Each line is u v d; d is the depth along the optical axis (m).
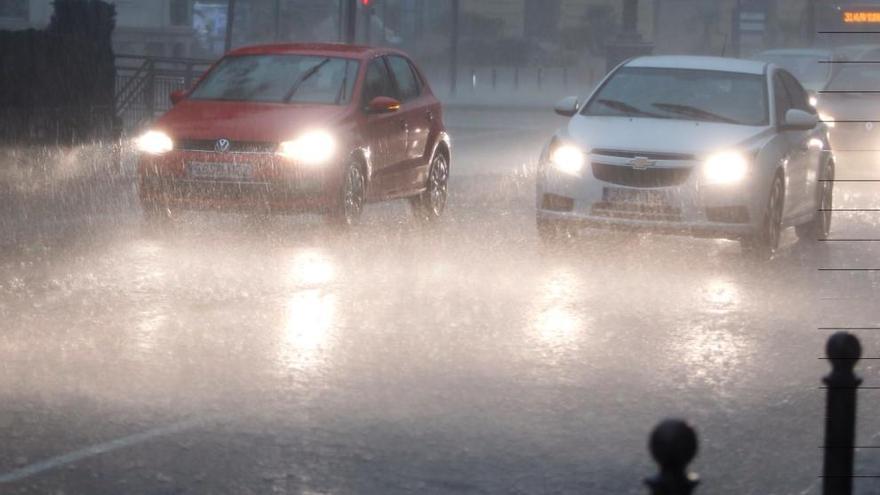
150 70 51.00
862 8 90.00
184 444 13.44
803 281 24.59
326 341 18.27
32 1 83.75
